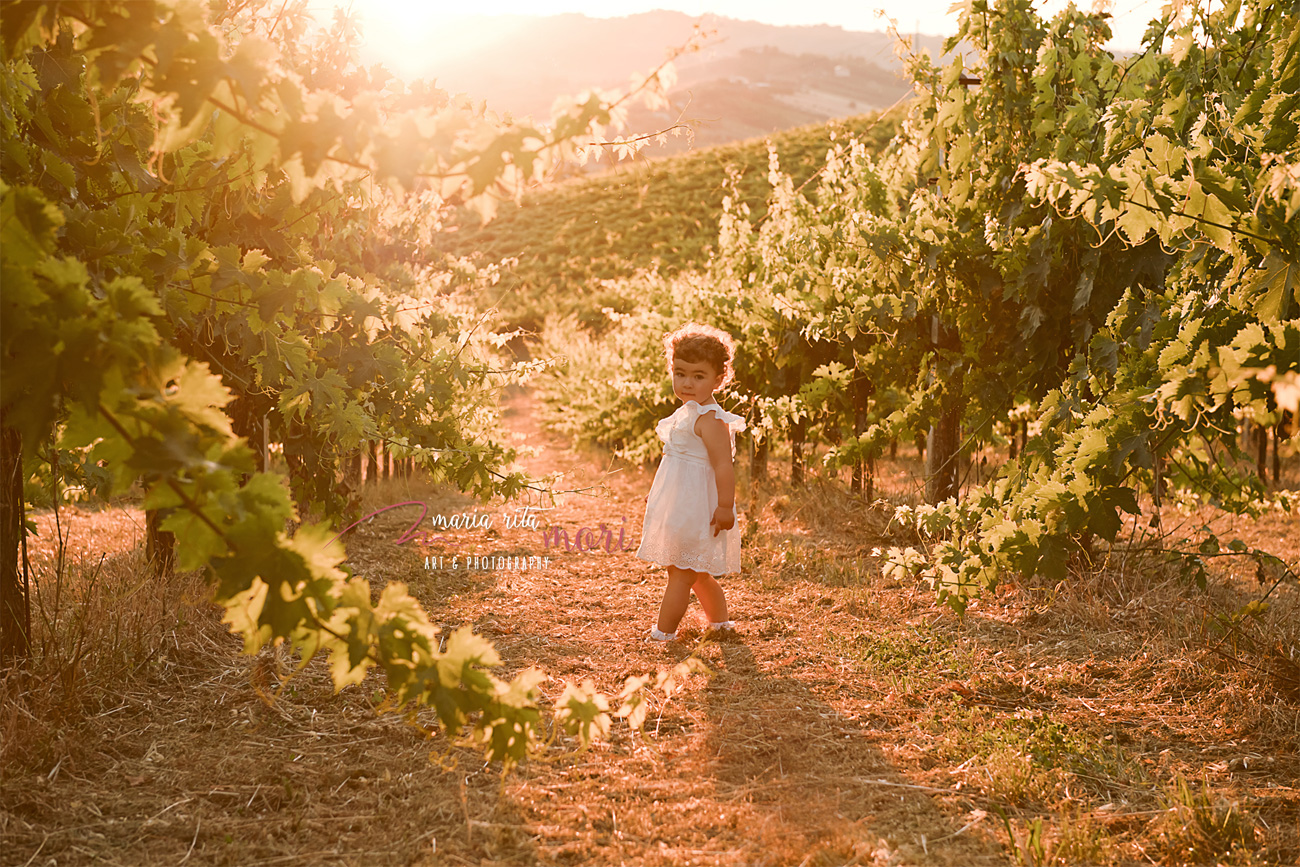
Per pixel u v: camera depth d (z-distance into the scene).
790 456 9.77
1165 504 7.28
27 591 2.89
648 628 4.05
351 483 7.70
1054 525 3.28
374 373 4.39
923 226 5.40
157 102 1.53
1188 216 2.46
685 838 2.20
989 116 5.25
